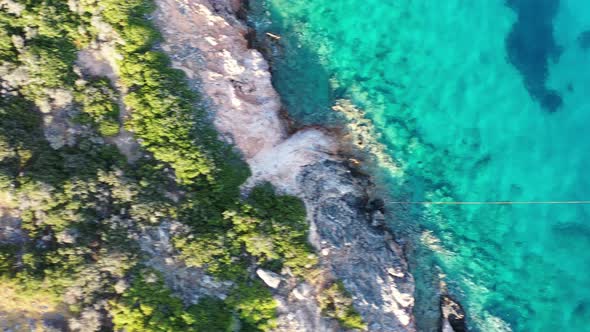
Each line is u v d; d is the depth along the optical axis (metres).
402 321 26.94
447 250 29.06
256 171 27.08
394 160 29.31
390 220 29.06
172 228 24.67
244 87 27.81
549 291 29.03
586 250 29.12
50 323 22.36
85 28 25.77
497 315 28.70
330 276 26.25
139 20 26.08
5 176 22.95
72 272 22.66
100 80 25.61
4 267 22.22
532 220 29.44
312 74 29.34
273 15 29.44
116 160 25.02
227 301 24.48
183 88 26.30
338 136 29.05
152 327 22.83
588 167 29.44
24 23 24.86
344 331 25.66
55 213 23.23
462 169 29.64
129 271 23.55
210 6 27.94
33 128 24.50
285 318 25.12
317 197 27.45
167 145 25.53
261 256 25.64
